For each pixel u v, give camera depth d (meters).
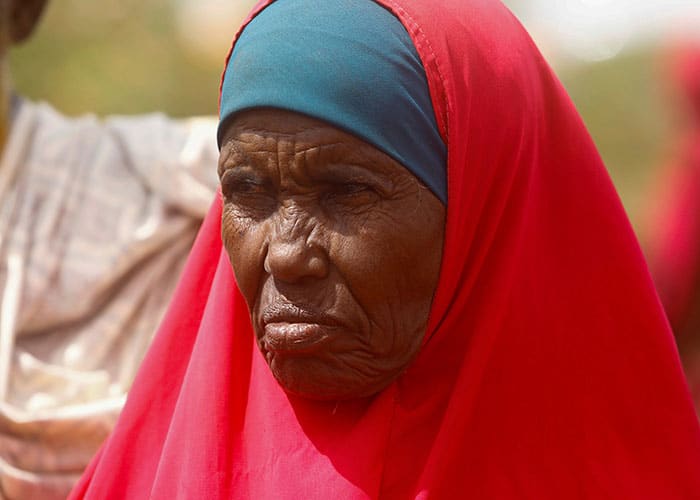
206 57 13.95
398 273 3.07
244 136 3.05
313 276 3.02
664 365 3.53
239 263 3.13
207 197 4.68
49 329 4.59
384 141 3.02
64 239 4.66
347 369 3.08
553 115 3.43
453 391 3.25
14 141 4.79
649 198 12.57
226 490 3.30
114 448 3.55
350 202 3.03
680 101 8.88
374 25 3.05
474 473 3.32
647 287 3.51
